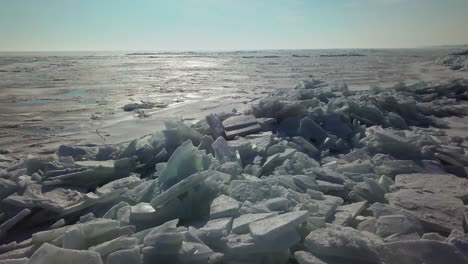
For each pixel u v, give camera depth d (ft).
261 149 16.51
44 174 13.76
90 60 207.82
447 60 101.45
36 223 11.01
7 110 36.58
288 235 8.12
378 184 12.12
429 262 7.36
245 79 74.02
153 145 17.17
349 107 23.26
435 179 12.73
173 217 9.95
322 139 19.15
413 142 16.72
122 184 12.68
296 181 12.34
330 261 7.68
